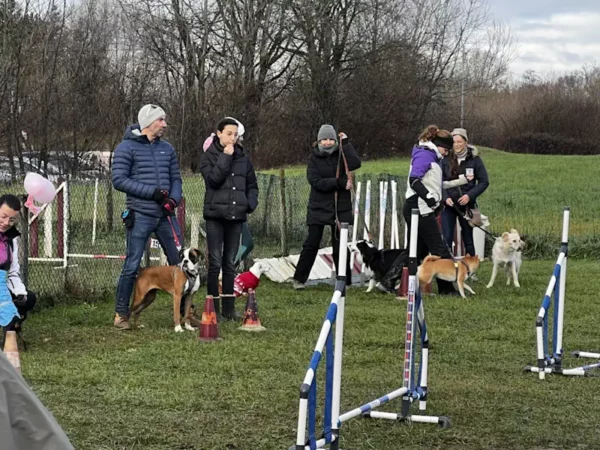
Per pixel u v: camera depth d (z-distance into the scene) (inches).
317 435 211.6
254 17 1467.8
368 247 473.1
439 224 480.1
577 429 221.6
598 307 426.9
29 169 877.8
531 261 679.1
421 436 214.1
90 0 1099.3
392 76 1817.2
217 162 358.0
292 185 639.1
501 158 1729.8
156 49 1347.2
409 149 1881.2
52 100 915.4
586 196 1079.6
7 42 852.0
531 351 319.3
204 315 323.6
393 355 307.9
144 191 341.7
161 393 243.6
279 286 482.3
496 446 207.5
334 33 1706.4
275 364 285.3
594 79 2203.5
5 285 266.8
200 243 488.7
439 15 1931.6
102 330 341.1
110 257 439.5
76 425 213.2
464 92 2076.8
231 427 214.8
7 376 101.5
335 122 1712.6
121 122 1019.9
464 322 377.4
